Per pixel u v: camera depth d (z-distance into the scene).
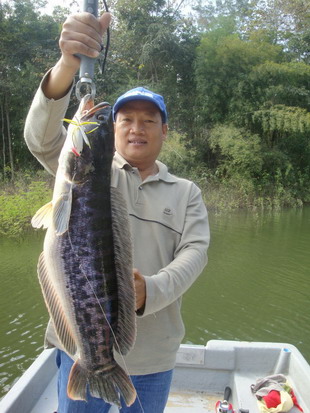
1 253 9.71
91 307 1.82
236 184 20.78
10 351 5.54
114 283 1.84
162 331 2.07
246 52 21.94
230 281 8.52
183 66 22.44
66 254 1.82
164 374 2.10
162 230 2.10
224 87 22.27
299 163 24.16
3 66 19.05
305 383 3.50
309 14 25.30
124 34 21.41
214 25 23.28
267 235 13.26
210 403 3.66
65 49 1.76
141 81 20.36
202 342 5.96
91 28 1.75
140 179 2.17
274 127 21.27
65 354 2.05
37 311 6.70
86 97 1.82
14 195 13.91
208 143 22.30
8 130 19.44
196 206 2.22
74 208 1.82
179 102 22.69
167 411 3.50
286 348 3.90
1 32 19.11
